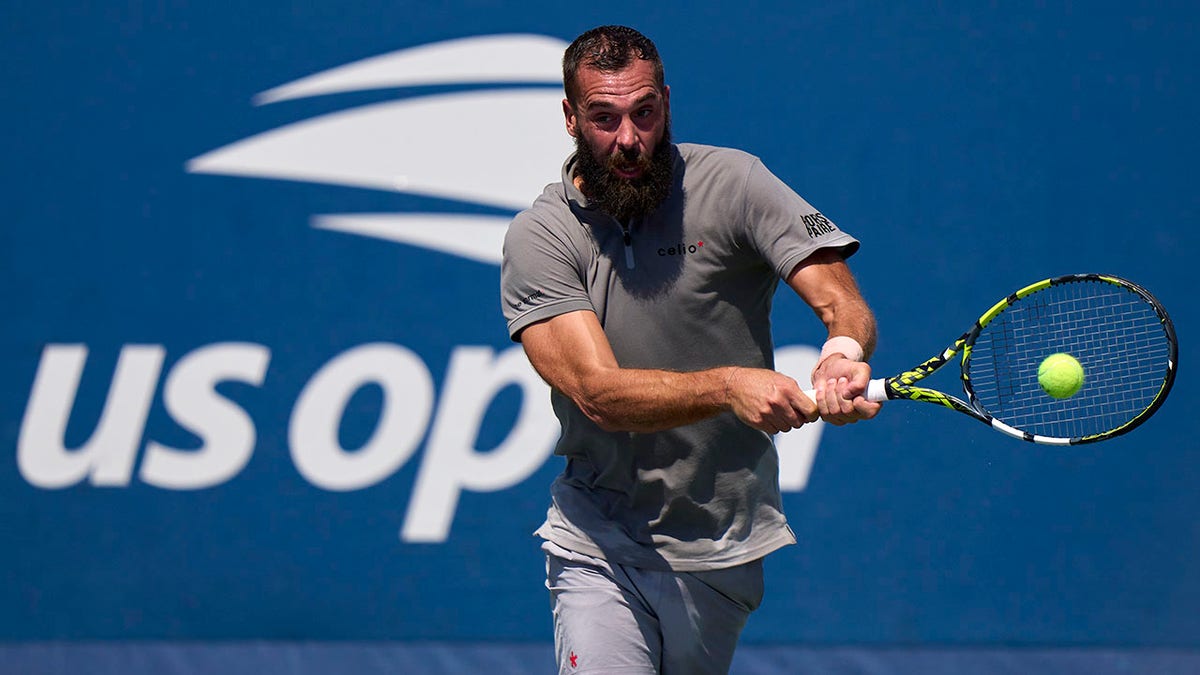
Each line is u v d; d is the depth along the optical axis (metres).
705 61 19.59
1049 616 18.91
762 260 10.47
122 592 19.59
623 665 11.02
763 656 18.78
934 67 19.36
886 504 19.17
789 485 19.28
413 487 19.53
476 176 19.78
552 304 10.31
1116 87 19.11
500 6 19.83
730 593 11.12
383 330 19.69
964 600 19.02
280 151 19.89
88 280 19.86
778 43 19.55
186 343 19.77
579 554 11.23
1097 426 16.06
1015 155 19.19
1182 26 19.11
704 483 10.79
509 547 19.45
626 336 10.52
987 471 19.06
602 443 10.87
